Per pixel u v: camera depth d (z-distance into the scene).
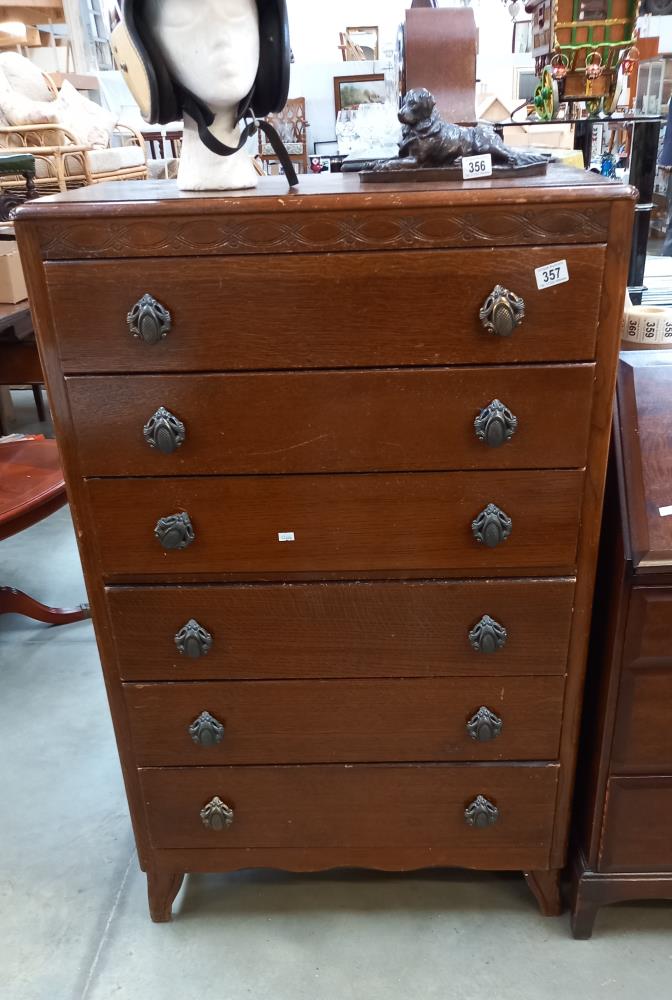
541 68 2.59
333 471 1.07
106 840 1.61
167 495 1.09
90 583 1.16
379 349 1.00
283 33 1.00
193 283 0.97
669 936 1.37
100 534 1.13
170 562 1.14
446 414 1.03
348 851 1.37
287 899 1.46
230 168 1.04
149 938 1.39
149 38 0.94
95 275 0.97
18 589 2.45
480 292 0.97
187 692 1.24
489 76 3.46
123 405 1.04
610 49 2.34
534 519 1.10
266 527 1.11
